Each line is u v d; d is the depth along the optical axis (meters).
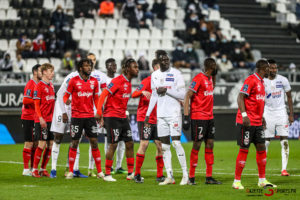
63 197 28.78
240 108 32.44
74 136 37.03
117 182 35.81
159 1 102.44
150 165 47.97
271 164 49.19
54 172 38.53
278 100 41.88
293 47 104.12
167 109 34.09
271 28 107.81
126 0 97.19
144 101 38.00
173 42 96.12
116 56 91.38
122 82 36.28
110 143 36.41
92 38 92.75
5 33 90.38
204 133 33.97
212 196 29.20
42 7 94.50
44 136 38.75
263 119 35.25
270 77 41.66
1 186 33.50
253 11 110.44
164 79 33.94
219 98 73.88
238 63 91.38
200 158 53.72
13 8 94.12
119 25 96.44
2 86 66.50
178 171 43.38
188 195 29.58
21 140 67.56
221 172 42.53
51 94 39.16
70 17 94.38
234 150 61.88
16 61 80.88
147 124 36.03
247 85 32.41
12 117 67.12
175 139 34.09
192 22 95.88
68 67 79.88
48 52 84.06
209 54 91.69
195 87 33.66
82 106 36.91
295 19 112.00
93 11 95.62
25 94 40.16
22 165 46.62
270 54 101.88
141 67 77.31
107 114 36.50
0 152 57.44
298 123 75.88
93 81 37.16
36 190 31.58
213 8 106.19
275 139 77.69
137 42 94.56
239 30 105.06
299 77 76.81
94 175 39.66
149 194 29.97
